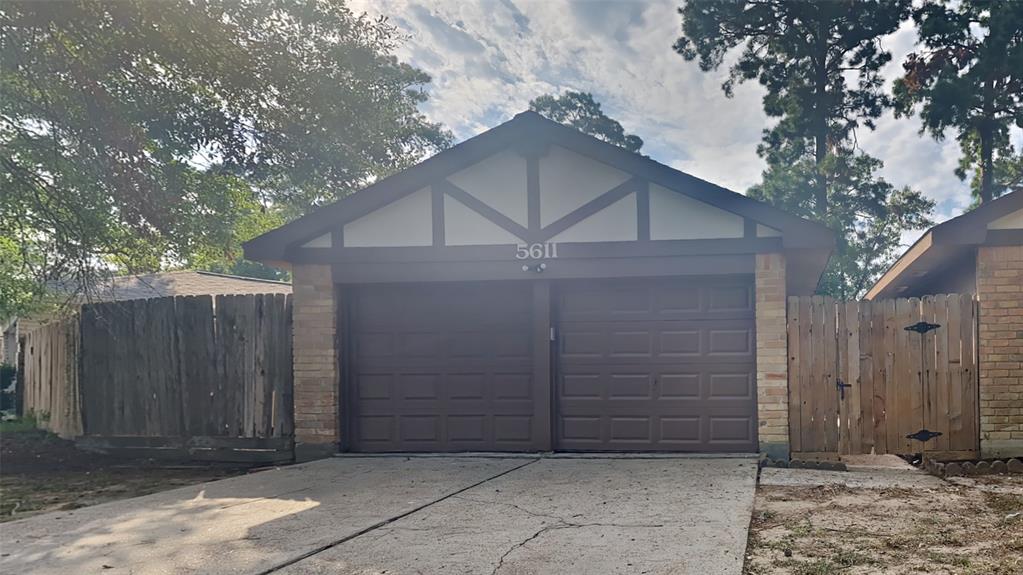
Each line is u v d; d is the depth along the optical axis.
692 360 7.18
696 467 6.31
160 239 10.30
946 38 21.38
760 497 5.12
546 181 7.38
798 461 6.48
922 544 3.82
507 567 3.47
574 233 7.30
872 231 25.72
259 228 13.38
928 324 6.73
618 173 7.26
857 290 26.05
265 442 7.86
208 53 9.27
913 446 6.67
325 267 7.62
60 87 8.54
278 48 10.24
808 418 6.82
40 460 8.21
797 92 23.38
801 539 3.94
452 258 7.46
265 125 10.95
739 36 24.23
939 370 6.69
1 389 15.88
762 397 6.82
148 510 5.08
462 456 7.23
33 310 11.55
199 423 8.12
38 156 8.84
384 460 7.14
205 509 5.06
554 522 4.38
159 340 8.34
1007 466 6.11
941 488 5.43
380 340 7.73
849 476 5.98
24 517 5.34
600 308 7.39
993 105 20.33
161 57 9.06
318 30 11.05
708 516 4.41
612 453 7.21
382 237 7.60
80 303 9.45
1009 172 22.23
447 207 7.52
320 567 3.56
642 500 4.96
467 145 7.39
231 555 3.83
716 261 6.99
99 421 8.56
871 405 6.75
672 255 7.08
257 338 7.94
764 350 6.84
